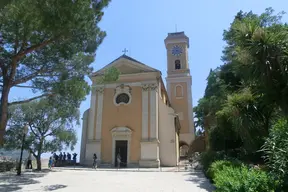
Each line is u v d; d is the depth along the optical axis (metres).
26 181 13.27
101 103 28.05
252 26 6.14
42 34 9.37
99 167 24.64
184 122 42.25
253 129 7.32
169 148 26.11
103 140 26.89
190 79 44.66
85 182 13.10
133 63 28.80
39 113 20.23
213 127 16.81
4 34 9.30
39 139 20.36
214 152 15.34
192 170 20.39
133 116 27.03
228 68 15.93
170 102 43.81
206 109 24.61
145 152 25.20
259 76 5.94
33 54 11.05
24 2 7.30
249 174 4.73
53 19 7.76
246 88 7.79
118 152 26.08
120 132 26.38
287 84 5.61
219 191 4.99
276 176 4.41
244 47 6.18
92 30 10.32
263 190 4.22
